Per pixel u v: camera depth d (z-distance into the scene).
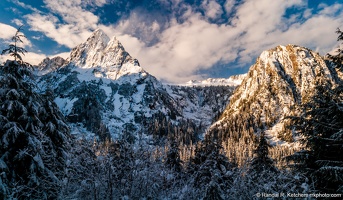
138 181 13.52
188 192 15.47
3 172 11.45
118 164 13.19
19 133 12.41
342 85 10.62
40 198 12.68
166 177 15.47
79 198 12.64
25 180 12.74
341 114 10.51
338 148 10.63
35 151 12.71
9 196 10.88
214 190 16.52
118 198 13.02
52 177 13.17
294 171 12.05
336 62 11.09
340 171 9.60
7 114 12.62
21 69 13.89
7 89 13.19
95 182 12.20
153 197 14.41
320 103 11.59
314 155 11.55
